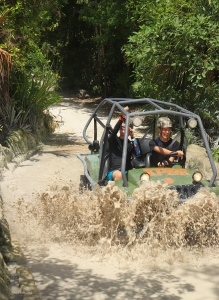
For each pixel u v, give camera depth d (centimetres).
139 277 513
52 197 639
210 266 549
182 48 1266
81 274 520
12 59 1293
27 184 953
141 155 705
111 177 678
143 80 1468
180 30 1248
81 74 3297
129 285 491
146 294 469
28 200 819
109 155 699
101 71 2872
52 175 1045
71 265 546
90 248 595
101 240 577
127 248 582
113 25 2341
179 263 555
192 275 521
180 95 1395
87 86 3244
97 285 489
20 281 478
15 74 1437
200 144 1270
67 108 2534
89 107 2627
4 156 1110
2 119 1353
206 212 577
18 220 689
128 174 650
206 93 1322
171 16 1296
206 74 1303
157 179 631
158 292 474
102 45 2805
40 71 1591
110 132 716
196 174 630
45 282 496
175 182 630
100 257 568
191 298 461
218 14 1277
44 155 1309
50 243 618
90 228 588
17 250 571
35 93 1483
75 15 3144
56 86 1766
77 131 1792
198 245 601
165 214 572
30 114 1476
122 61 2764
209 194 577
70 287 484
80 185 821
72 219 619
